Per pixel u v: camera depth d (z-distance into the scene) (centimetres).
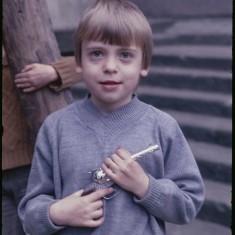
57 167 186
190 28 380
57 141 188
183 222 188
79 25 182
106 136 184
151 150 176
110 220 179
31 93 237
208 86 360
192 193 188
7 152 243
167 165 188
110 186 180
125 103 187
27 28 235
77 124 187
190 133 353
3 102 241
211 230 314
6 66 243
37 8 238
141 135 183
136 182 175
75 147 184
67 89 243
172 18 389
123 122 185
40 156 191
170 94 372
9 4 234
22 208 193
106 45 175
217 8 369
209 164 336
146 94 381
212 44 369
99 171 176
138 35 177
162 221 190
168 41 387
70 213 177
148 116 188
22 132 246
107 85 176
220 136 341
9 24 235
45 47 239
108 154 181
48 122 192
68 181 184
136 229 180
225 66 358
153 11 394
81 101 194
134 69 179
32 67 234
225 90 353
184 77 371
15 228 252
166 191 178
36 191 190
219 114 349
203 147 344
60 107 239
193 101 361
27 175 251
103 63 176
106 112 187
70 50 362
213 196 322
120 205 179
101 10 177
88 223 177
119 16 176
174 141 188
